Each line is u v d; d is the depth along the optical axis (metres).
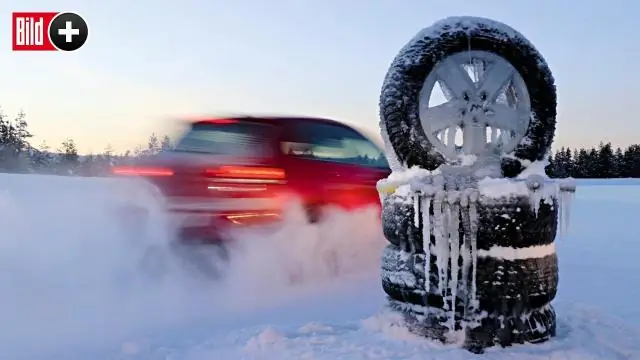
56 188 17.22
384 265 3.79
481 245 3.38
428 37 3.59
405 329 3.54
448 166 3.50
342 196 6.52
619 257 7.98
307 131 6.45
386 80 3.66
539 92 3.55
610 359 3.25
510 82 3.57
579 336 3.58
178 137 6.34
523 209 3.36
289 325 4.10
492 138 3.65
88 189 16.34
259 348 3.51
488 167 3.49
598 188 34.81
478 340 3.35
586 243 9.59
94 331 4.37
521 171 3.53
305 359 3.27
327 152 6.62
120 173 6.65
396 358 3.21
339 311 4.90
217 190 5.84
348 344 3.48
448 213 3.39
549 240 3.50
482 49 3.54
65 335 4.26
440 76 3.55
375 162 7.38
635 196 24.83
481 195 3.36
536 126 3.54
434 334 3.43
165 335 4.21
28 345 4.04
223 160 5.92
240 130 6.09
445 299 3.41
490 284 3.36
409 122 3.52
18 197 14.17
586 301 5.14
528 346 3.37
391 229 3.69
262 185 5.94
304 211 6.16
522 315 3.41
